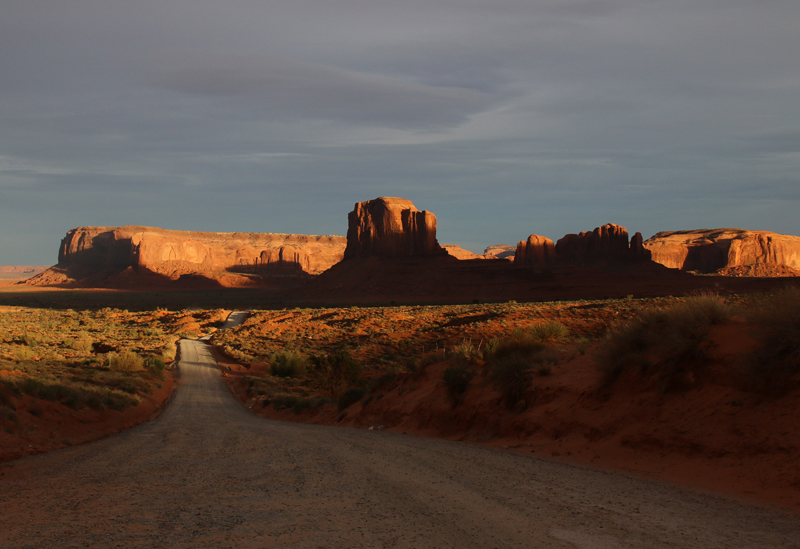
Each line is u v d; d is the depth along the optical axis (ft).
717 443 27.50
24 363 115.03
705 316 35.29
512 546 16.63
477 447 39.70
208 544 16.93
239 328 318.24
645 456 30.17
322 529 18.61
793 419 25.46
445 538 17.52
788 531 17.83
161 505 22.45
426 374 68.80
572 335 155.94
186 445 45.47
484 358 63.31
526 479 26.78
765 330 28.86
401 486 25.88
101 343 239.09
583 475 27.71
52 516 20.68
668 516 19.84
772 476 23.41
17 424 47.39
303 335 262.88
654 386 34.83
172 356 224.53
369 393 79.20
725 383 30.66
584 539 17.24
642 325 38.86
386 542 17.13
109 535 17.97
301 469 31.42
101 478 29.25
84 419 59.93
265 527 18.93
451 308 313.73
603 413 36.45
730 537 17.28
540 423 40.70
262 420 84.28
